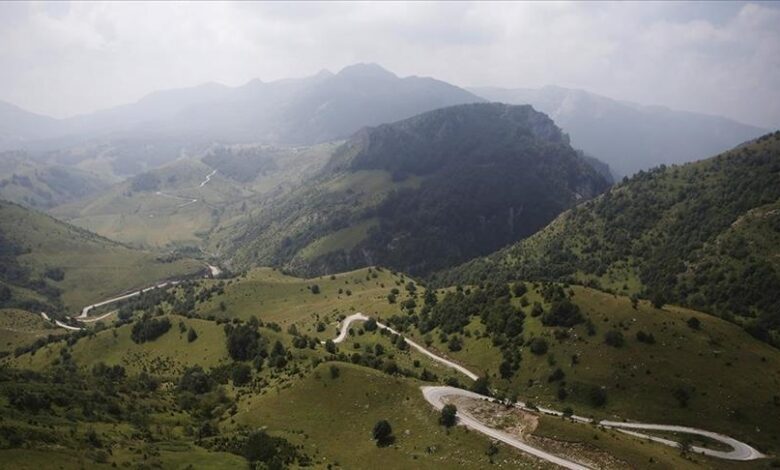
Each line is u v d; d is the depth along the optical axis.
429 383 164.38
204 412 167.12
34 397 132.38
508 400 170.25
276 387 169.88
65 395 144.50
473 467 117.81
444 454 124.19
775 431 157.62
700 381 173.00
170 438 136.50
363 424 143.50
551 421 128.50
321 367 166.88
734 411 163.00
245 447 131.38
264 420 152.00
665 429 158.62
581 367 184.50
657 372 176.75
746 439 154.38
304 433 144.12
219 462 120.38
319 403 154.50
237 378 190.25
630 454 117.94
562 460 116.50
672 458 125.25
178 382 197.25
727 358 181.88
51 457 101.44
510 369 195.75
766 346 194.25
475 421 134.25
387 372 178.75
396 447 131.50
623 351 185.38
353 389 156.12
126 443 122.00
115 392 165.25
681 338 188.88
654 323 195.38
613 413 167.12
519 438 125.56
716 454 145.38
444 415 134.00
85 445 112.88
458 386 175.38
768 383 173.25
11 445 102.00
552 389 181.50
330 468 126.81
